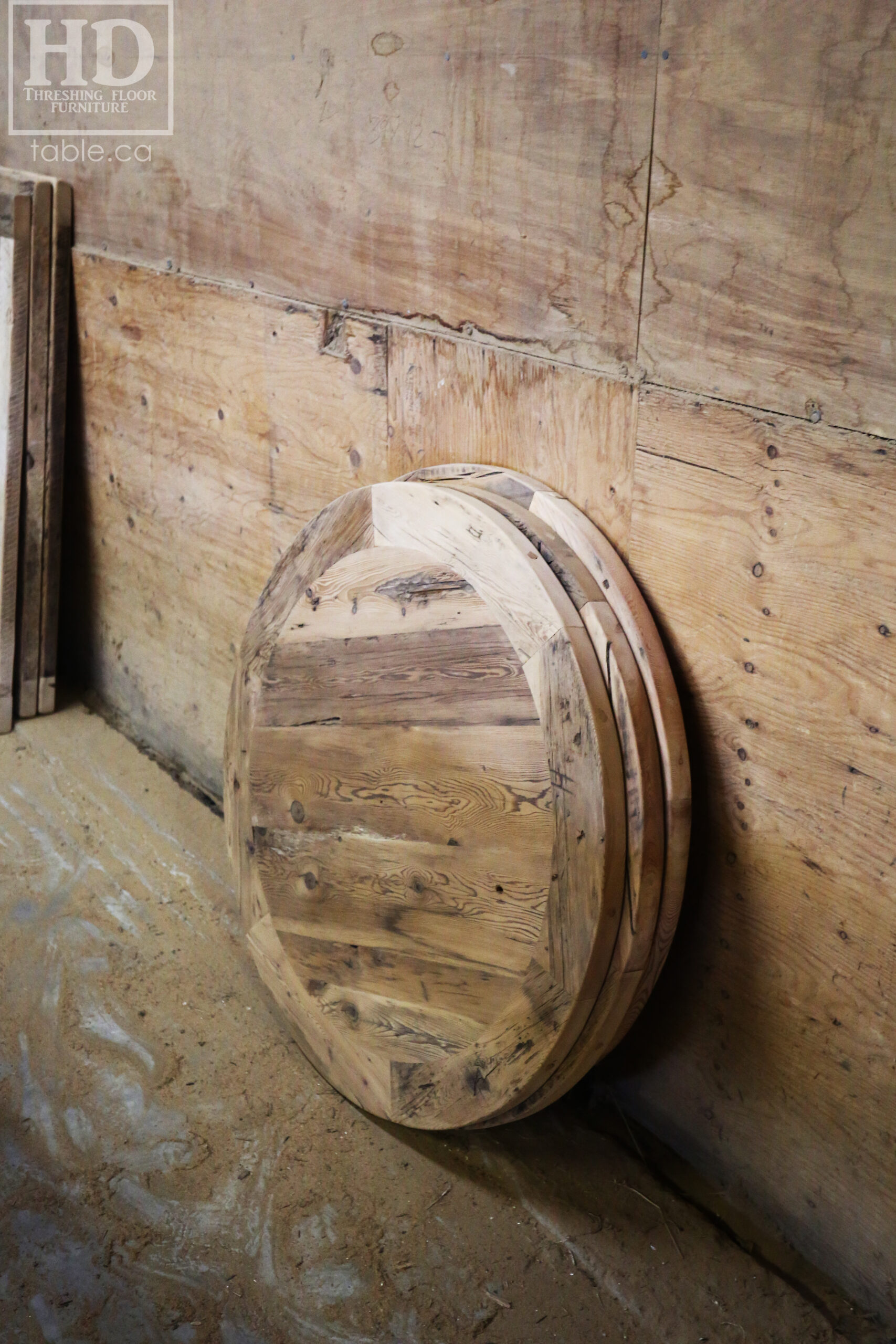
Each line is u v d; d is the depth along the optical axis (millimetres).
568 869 1845
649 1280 2000
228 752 2494
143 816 3191
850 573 1596
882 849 1671
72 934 2777
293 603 2285
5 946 2727
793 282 1557
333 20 2150
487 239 1988
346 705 2180
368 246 2238
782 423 1622
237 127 2471
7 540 3398
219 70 2471
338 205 2277
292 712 2293
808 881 1793
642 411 1811
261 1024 2557
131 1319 1929
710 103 1587
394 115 2090
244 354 2660
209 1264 2023
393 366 2266
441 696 2004
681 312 1713
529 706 1869
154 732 3477
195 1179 2184
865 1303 1927
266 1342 1903
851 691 1644
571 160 1802
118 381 3152
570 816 1829
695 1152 2184
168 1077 2402
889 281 1451
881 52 1389
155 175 2766
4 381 3273
